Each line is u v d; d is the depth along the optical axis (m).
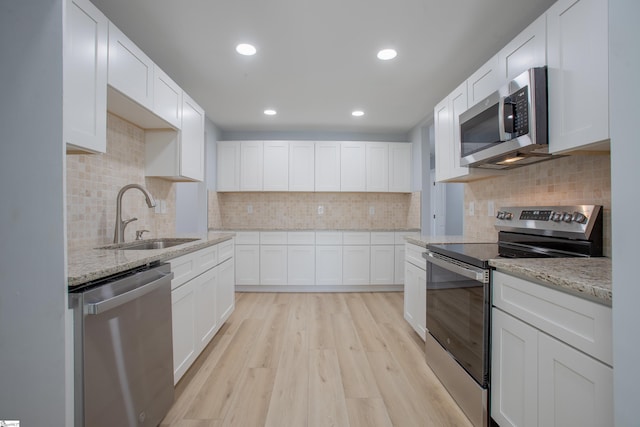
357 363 1.93
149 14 1.72
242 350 2.11
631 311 0.65
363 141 3.99
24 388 0.87
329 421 1.39
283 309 3.03
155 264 1.37
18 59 0.86
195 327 1.82
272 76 2.51
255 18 1.76
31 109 0.86
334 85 2.68
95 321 0.93
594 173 1.40
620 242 0.67
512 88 1.43
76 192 1.62
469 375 1.41
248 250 3.70
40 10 0.86
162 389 1.32
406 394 1.61
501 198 2.10
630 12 0.64
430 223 3.74
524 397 1.09
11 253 0.86
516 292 1.14
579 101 1.15
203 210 3.58
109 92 1.50
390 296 3.53
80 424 0.89
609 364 0.77
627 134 0.65
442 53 2.15
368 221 4.21
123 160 2.00
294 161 3.92
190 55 2.18
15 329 0.87
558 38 1.24
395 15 1.74
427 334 1.91
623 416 0.66
